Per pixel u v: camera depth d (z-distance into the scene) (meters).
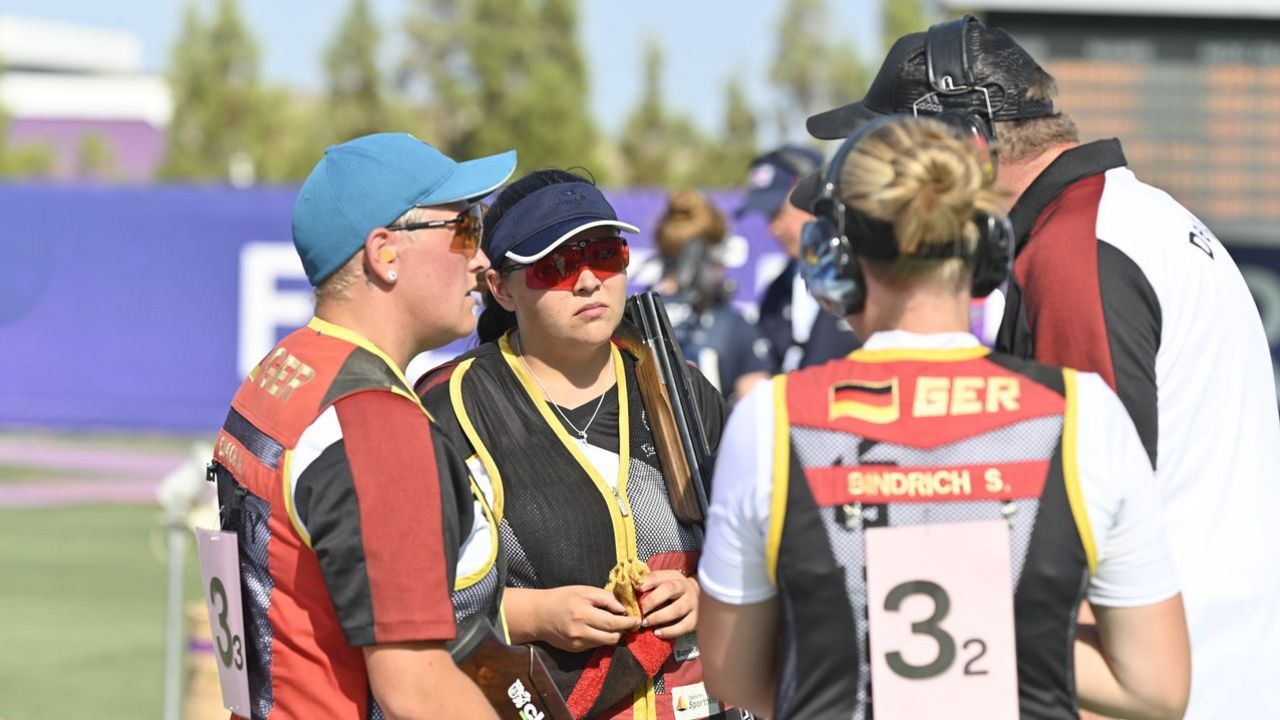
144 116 192.12
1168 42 34.94
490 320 11.38
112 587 32.25
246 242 48.19
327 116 124.19
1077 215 8.73
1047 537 6.86
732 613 7.30
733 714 10.72
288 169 125.44
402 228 8.52
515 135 116.44
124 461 53.38
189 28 133.00
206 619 15.76
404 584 7.84
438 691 7.92
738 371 20.44
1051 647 6.89
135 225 48.62
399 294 8.58
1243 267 34.12
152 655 25.70
